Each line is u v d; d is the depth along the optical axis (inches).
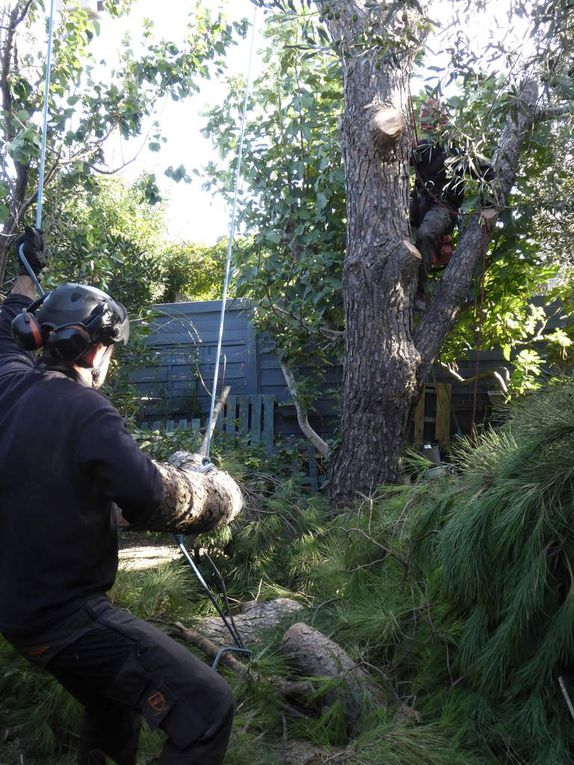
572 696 102.2
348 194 213.2
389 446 210.1
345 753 96.8
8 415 73.0
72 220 238.7
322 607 143.0
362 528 150.4
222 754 70.6
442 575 117.2
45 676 113.7
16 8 201.0
